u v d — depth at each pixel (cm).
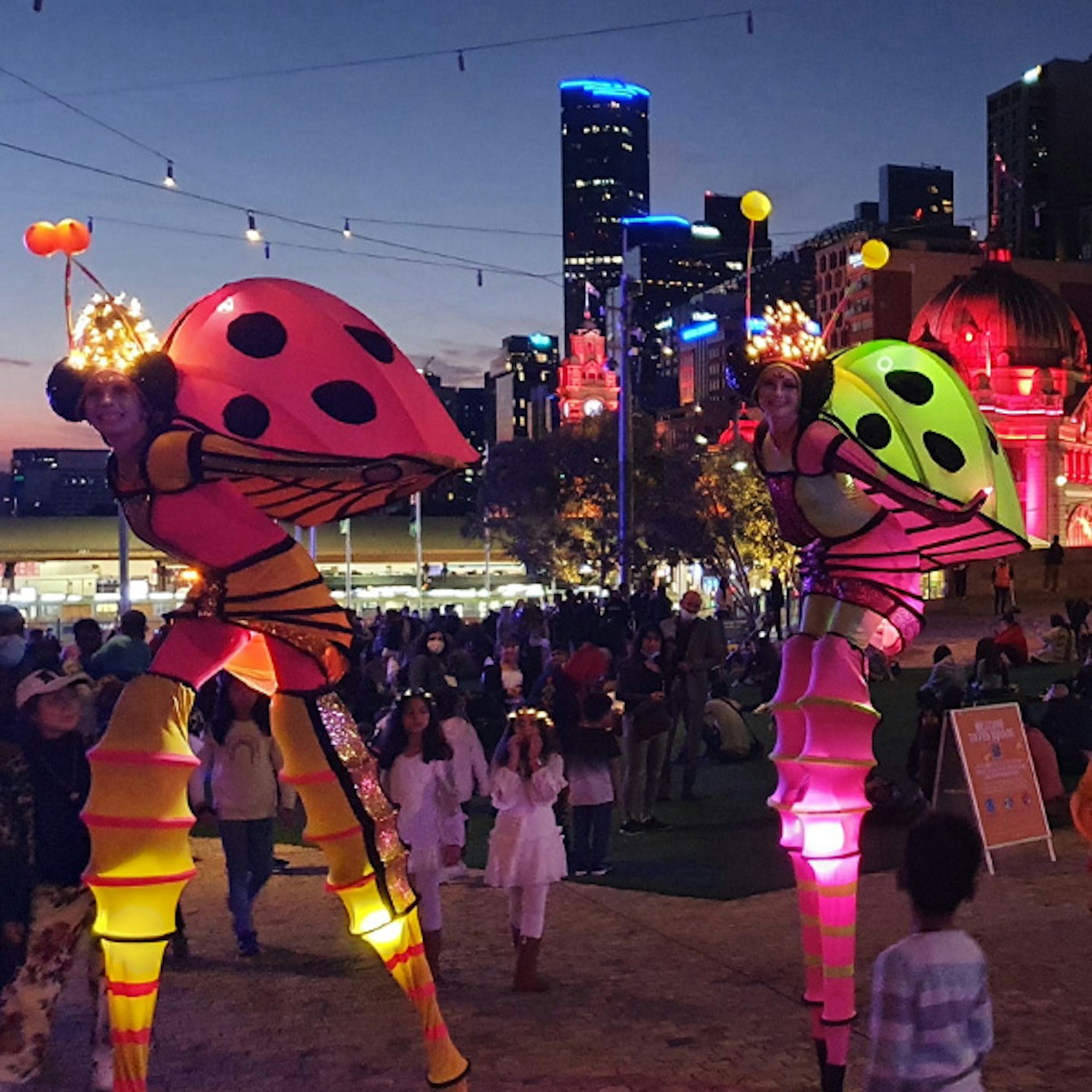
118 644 1054
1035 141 15688
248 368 525
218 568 517
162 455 504
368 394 532
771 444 601
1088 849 1038
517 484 5719
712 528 4850
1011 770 1020
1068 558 4119
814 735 575
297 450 513
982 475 593
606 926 870
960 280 6166
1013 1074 589
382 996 735
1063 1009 669
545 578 6050
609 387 9719
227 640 517
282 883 1027
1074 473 5953
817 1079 596
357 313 562
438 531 7838
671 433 7675
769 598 2738
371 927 538
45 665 998
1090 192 15800
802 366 576
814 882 581
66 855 591
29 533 7450
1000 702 1595
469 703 1605
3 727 688
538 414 14438
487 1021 686
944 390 611
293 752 533
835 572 590
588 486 5512
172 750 498
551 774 743
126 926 487
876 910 871
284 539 527
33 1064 595
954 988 392
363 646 1772
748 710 1938
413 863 752
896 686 2222
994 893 916
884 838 1108
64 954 601
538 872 731
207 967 796
